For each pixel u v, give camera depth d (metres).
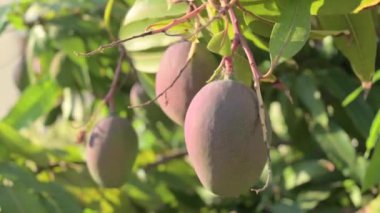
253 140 0.98
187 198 2.08
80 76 2.05
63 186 1.81
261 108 0.97
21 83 2.15
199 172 1.00
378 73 1.52
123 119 1.46
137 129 2.23
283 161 1.95
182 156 2.02
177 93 1.14
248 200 2.04
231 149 0.97
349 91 1.82
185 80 1.13
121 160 1.43
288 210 1.87
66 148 1.91
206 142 0.98
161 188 2.06
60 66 2.05
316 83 1.83
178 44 1.17
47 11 1.99
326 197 1.87
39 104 2.00
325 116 1.77
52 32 2.00
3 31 2.00
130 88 2.06
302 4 1.06
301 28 1.04
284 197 1.92
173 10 1.22
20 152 1.82
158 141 2.12
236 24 1.02
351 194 1.86
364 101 1.77
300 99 1.87
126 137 1.44
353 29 1.22
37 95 2.01
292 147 1.96
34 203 1.67
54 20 1.98
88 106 2.22
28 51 2.07
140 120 2.21
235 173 0.98
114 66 2.02
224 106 0.98
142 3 1.30
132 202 2.01
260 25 1.13
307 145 1.95
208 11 1.08
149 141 2.19
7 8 1.87
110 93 1.49
